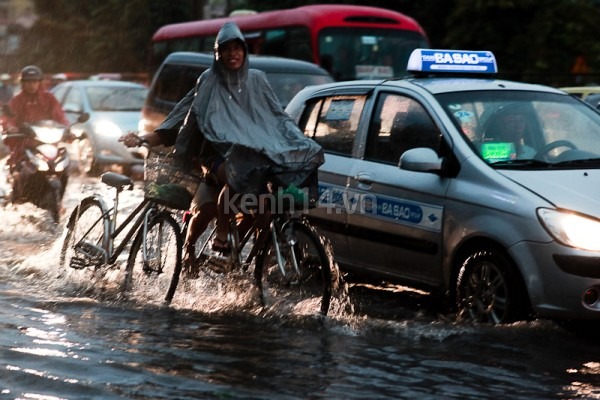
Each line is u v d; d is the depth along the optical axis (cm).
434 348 1758
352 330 1870
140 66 11238
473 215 1928
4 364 1569
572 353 1745
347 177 2211
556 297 1809
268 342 1766
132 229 2114
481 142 2027
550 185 1891
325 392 1473
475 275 1927
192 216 2039
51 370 1547
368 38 5388
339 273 2261
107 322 1883
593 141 2117
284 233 1933
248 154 1903
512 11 6812
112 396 1427
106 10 11581
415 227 2045
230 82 1961
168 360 1623
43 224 3169
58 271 2292
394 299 2223
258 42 5706
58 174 3203
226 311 1995
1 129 3312
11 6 12569
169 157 2012
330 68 5300
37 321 1873
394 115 2191
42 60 12369
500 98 2144
